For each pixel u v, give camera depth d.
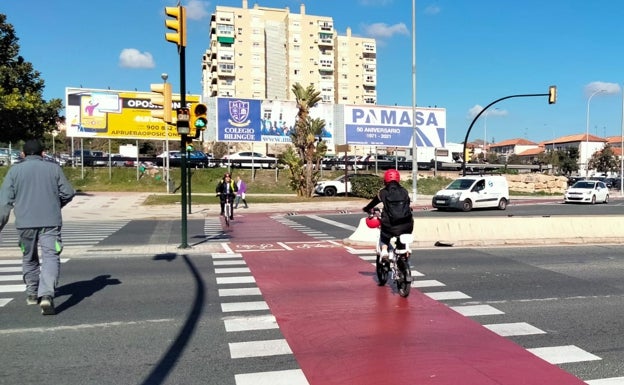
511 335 5.52
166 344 5.15
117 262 10.17
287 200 30.12
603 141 132.75
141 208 25.94
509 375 4.38
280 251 11.80
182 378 4.28
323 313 6.35
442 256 10.93
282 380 4.24
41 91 29.52
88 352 4.90
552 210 26.61
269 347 5.07
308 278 8.56
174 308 6.56
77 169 38.41
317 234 15.94
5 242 13.98
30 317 6.08
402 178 44.28
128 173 38.44
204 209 25.67
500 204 26.88
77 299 6.99
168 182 34.22
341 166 47.69
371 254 11.30
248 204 27.89
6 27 28.11
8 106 26.39
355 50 108.69
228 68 96.12
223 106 39.31
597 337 5.48
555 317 6.26
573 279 8.60
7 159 44.56
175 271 9.17
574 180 61.50
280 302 6.89
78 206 26.55
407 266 7.07
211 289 7.68
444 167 54.81
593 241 13.57
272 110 40.41
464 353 4.93
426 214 23.48
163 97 12.05
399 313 6.37
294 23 101.44
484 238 12.98
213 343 5.20
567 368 4.55
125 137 38.03
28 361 4.65
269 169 42.91
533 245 12.91
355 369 4.50
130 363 4.62
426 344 5.20
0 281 8.18
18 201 6.00
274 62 100.81
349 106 42.50
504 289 7.79
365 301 6.98
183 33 11.52
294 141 32.59
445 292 7.56
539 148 144.50
